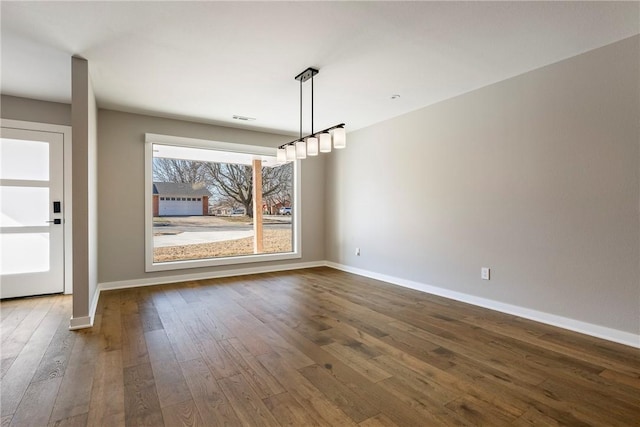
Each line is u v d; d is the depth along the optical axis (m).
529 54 2.72
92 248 3.27
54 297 3.77
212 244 6.97
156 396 1.76
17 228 3.71
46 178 3.84
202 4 2.05
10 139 3.66
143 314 3.16
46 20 2.22
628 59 2.45
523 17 2.20
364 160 5.05
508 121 3.20
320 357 2.25
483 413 1.62
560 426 1.52
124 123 4.21
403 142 4.38
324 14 2.16
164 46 2.57
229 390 1.83
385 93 3.61
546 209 2.92
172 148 4.86
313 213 5.86
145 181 4.33
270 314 3.17
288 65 2.92
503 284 3.26
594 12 2.14
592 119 2.63
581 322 2.71
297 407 1.67
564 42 2.53
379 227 4.79
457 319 3.04
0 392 1.80
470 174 3.55
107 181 4.10
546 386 1.88
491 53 2.71
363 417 1.59
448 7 2.09
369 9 2.12
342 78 3.20
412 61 2.85
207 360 2.19
